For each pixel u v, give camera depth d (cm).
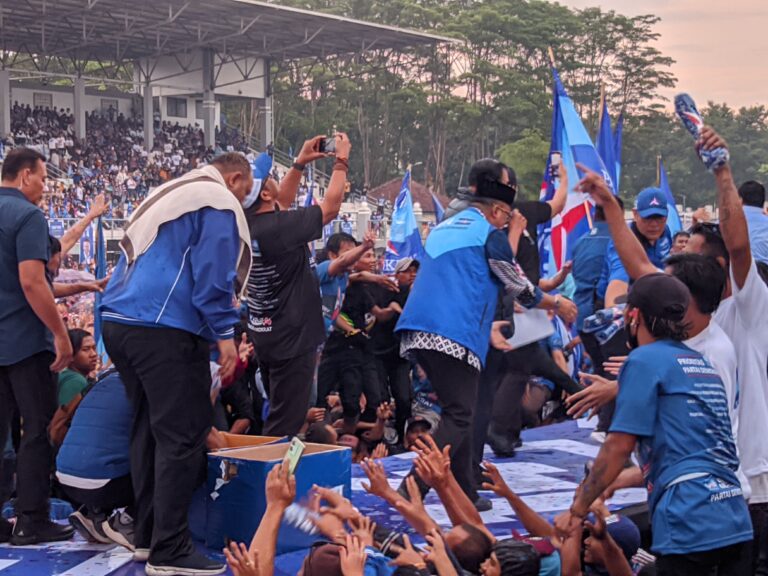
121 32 4659
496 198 553
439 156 9344
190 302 464
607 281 789
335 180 572
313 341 572
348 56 5719
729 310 446
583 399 420
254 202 548
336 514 407
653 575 494
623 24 10812
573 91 10650
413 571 382
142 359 460
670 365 374
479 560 423
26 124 4638
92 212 704
